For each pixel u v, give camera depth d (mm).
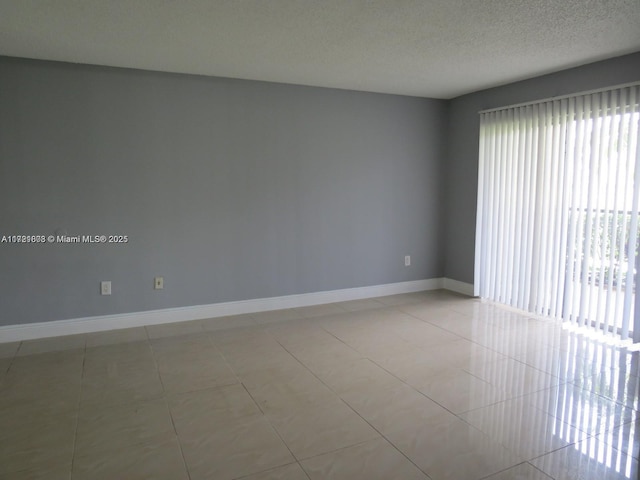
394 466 2072
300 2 2531
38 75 3568
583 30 2990
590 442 2271
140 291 4070
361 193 4977
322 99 4656
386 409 2607
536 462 2104
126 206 3943
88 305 3898
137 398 2736
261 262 4543
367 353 3471
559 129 4023
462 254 5316
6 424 2434
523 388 2867
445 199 5512
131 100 3875
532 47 3342
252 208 4441
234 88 4250
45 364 3229
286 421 2475
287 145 4535
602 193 3719
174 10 2629
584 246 3863
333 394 2795
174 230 4141
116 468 2061
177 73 4016
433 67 3896
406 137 5168
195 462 2105
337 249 4918
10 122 3516
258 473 2023
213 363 3275
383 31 3000
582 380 2982
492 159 4762
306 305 4809
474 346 3611
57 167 3686
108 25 2852
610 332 3734
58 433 2350
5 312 3635
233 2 2525
